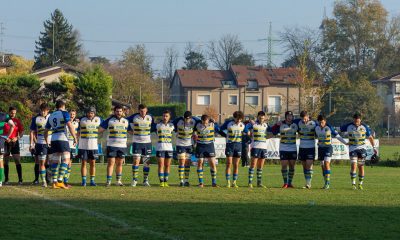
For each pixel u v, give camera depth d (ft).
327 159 80.84
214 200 62.44
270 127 81.46
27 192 67.05
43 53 438.81
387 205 61.16
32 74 233.14
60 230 44.42
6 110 199.62
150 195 65.82
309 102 232.53
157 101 374.43
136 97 338.54
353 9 367.04
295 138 81.10
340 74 351.25
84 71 249.14
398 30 375.25
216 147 145.07
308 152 80.59
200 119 79.20
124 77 342.44
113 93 337.93
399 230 46.70
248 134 80.43
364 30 366.84
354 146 81.51
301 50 367.66
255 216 52.16
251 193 70.13
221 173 111.14
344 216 53.16
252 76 370.94
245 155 133.69
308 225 48.29
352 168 81.97
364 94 331.77
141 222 48.08
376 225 48.78
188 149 79.41
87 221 48.16
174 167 129.08
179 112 285.84
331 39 367.04
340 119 333.62
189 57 536.83
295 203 61.21
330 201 63.62
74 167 122.62
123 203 58.70
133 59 444.14
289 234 44.50
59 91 222.07
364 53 376.07
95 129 76.64
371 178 105.70
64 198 61.93
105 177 95.30
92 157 76.74
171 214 52.29
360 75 364.58
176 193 68.33
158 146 78.43
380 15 366.84
